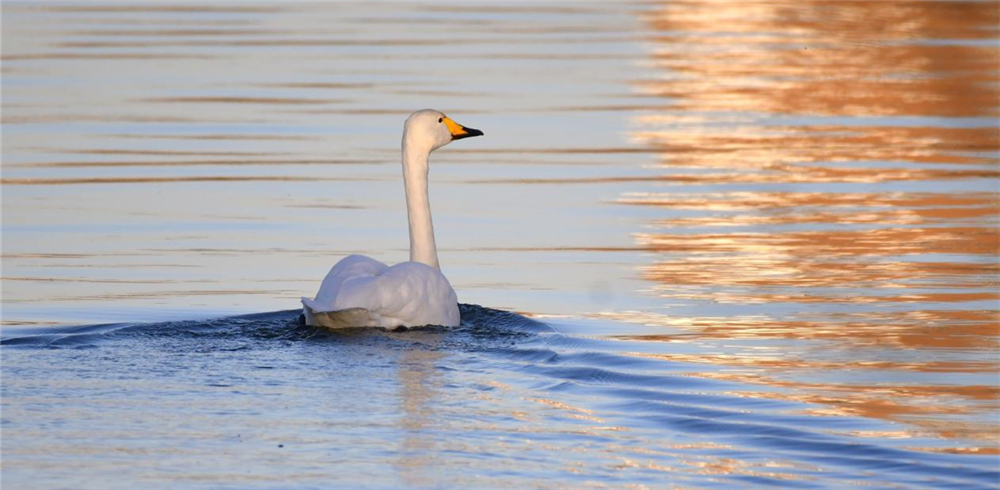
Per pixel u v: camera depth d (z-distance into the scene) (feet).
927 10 145.59
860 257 55.98
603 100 92.17
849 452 31.78
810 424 34.06
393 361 38.86
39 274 52.37
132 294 49.83
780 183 70.59
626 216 63.31
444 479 29.07
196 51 107.96
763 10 144.77
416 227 49.55
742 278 52.95
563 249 57.52
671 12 140.87
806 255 56.39
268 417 33.01
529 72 101.45
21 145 75.72
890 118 88.84
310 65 102.27
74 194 65.36
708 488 29.07
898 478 29.89
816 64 109.60
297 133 79.82
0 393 34.55
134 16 128.06
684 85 99.09
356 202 64.80
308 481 28.68
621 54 111.65
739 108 91.45
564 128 83.15
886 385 38.11
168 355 38.83
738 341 43.68
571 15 136.15
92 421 32.37
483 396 35.58
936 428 33.76
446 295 43.93
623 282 52.19
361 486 28.48
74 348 39.47
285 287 51.19
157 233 58.90
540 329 44.32
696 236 59.77
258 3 139.13
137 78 96.58
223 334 41.78
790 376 39.14
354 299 41.73
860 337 44.16
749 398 36.45
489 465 30.04
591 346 42.55
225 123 82.43
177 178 68.90
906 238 59.31
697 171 73.15
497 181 70.18
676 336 44.39
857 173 73.00
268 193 66.18
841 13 143.02
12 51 106.42
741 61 110.11
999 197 67.26
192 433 31.63
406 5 140.46
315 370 37.50
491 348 40.98
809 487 29.25
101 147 75.77
